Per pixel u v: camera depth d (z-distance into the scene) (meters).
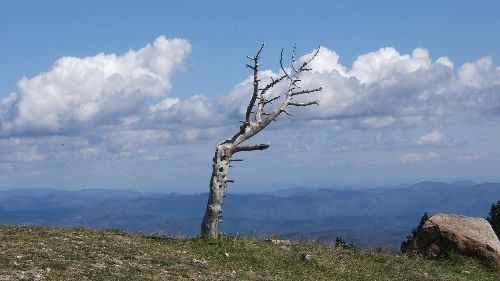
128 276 19.00
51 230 25.11
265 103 29.58
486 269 30.36
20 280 16.97
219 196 28.44
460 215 33.44
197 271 21.56
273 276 23.03
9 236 22.48
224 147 28.69
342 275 25.39
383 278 26.30
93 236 24.88
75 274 18.38
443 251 31.52
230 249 26.14
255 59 29.02
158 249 24.27
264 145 29.25
